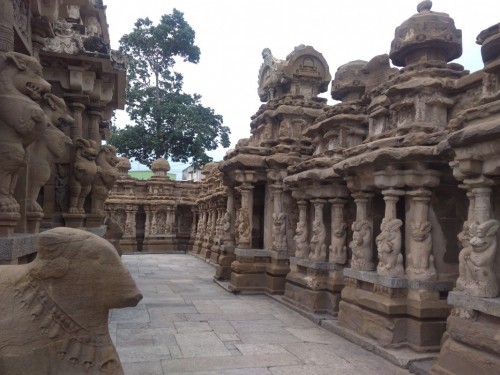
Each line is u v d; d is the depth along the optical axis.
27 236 4.30
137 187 23.47
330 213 8.95
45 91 4.16
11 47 4.24
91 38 7.94
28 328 2.66
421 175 5.96
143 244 23.09
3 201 3.90
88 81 8.15
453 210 6.29
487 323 4.46
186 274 14.80
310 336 7.06
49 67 7.79
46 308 2.71
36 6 5.29
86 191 7.91
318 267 8.52
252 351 6.21
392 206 6.34
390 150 5.86
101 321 2.81
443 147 5.03
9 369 2.59
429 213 6.17
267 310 9.15
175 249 23.44
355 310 6.88
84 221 8.64
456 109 6.20
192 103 28.19
